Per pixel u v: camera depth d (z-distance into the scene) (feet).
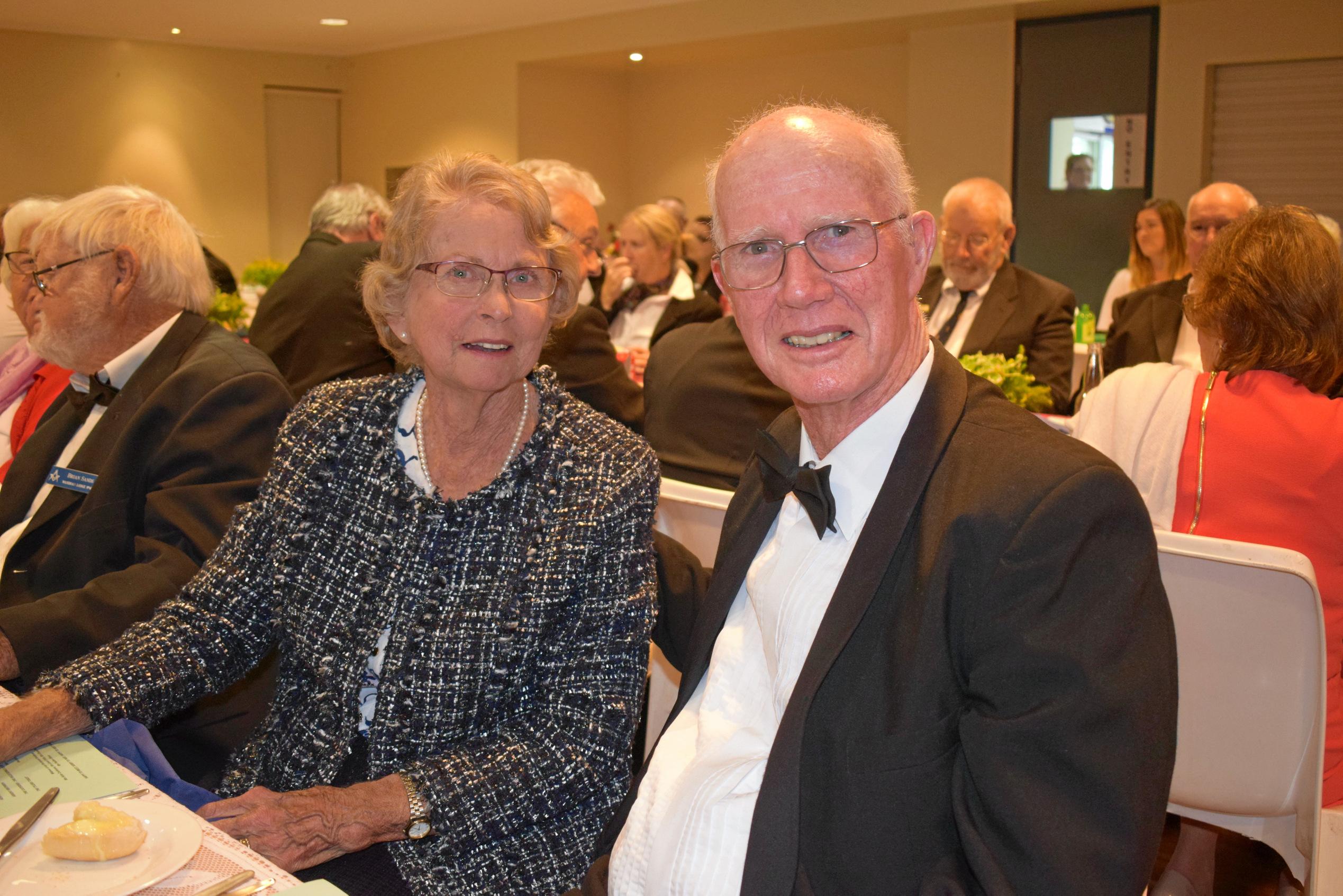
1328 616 5.29
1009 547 2.97
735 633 3.84
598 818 4.39
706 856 3.41
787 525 3.76
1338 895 4.72
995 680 2.92
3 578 6.01
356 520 4.62
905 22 25.91
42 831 3.11
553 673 4.46
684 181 35.86
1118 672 2.82
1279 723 4.55
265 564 4.76
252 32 36.55
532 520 4.52
